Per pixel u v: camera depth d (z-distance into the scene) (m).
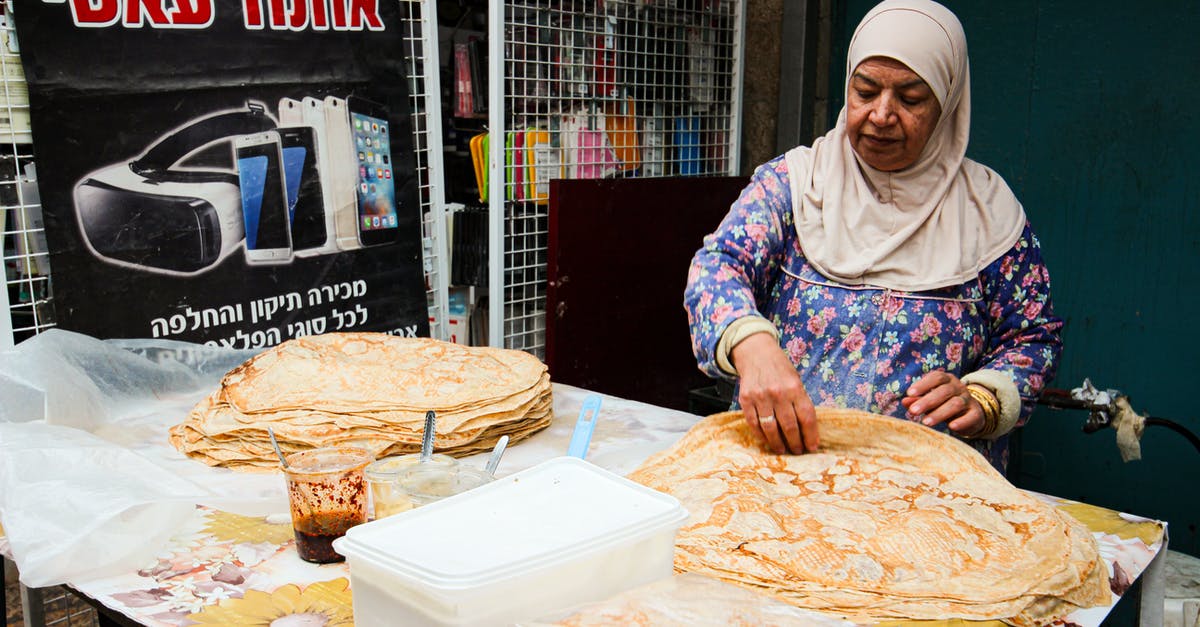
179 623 0.99
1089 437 2.84
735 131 3.39
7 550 1.19
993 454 1.55
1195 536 2.69
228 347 2.09
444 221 2.59
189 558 1.16
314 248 2.23
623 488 0.92
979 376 1.42
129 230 1.90
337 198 2.27
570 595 0.80
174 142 1.95
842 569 1.07
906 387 1.49
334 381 1.60
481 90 2.83
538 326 2.93
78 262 1.83
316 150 2.21
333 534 1.14
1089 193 2.77
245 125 2.07
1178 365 2.67
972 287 1.52
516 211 2.70
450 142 3.09
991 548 1.12
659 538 0.86
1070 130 2.79
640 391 3.02
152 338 1.95
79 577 1.09
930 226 1.50
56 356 1.59
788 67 3.37
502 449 1.22
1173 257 2.64
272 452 1.45
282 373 1.61
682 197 3.04
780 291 1.59
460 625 0.73
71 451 1.28
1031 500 1.23
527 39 2.61
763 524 1.16
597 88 2.87
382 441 1.45
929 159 1.50
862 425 1.37
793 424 1.34
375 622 0.81
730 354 1.39
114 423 1.68
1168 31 2.57
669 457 1.39
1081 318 2.84
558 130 2.76
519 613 0.76
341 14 2.22
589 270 2.78
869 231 1.52
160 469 1.30
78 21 1.79
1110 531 1.28
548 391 1.73
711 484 1.28
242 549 1.19
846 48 3.34
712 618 0.79
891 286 1.50
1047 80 2.81
